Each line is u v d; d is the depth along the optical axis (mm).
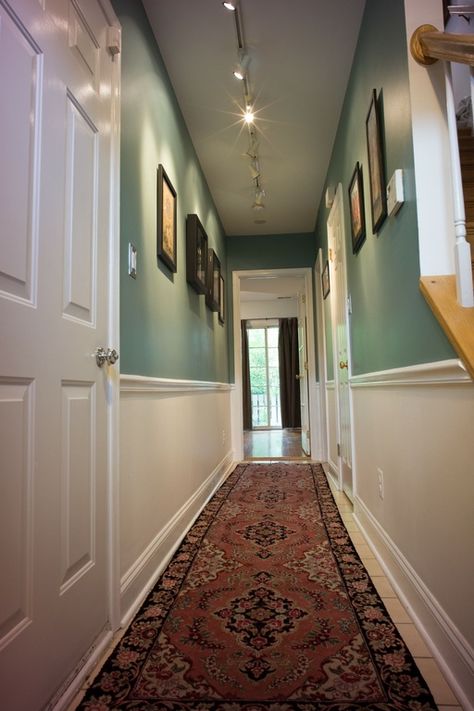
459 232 1180
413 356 1434
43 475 1002
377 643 1263
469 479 1003
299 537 2193
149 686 1095
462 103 2057
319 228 4312
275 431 9109
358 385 2334
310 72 2441
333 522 2424
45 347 1029
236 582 1694
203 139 3055
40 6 1046
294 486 3396
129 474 1549
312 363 4879
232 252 5027
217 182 3699
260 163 3408
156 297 2014
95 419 1292
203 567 1848
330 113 2807
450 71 1214
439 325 1204
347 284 2723
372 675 1120
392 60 1611
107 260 1421
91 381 1275
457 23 2029
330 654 1214
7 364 882
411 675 1118
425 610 1276
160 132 2184
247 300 9859
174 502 2164
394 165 1613
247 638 1303
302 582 1680
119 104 1546
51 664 997
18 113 945
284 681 1104
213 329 3787
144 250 1850
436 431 1207
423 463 1314
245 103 2668
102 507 1317
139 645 1277
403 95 1482
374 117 1841
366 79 2055
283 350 9781
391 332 1704
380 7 1766
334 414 3564
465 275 1157
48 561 1008
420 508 1341
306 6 2012
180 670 1156
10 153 912
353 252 2502
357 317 2424
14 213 922
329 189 3229
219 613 1457
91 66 1341
